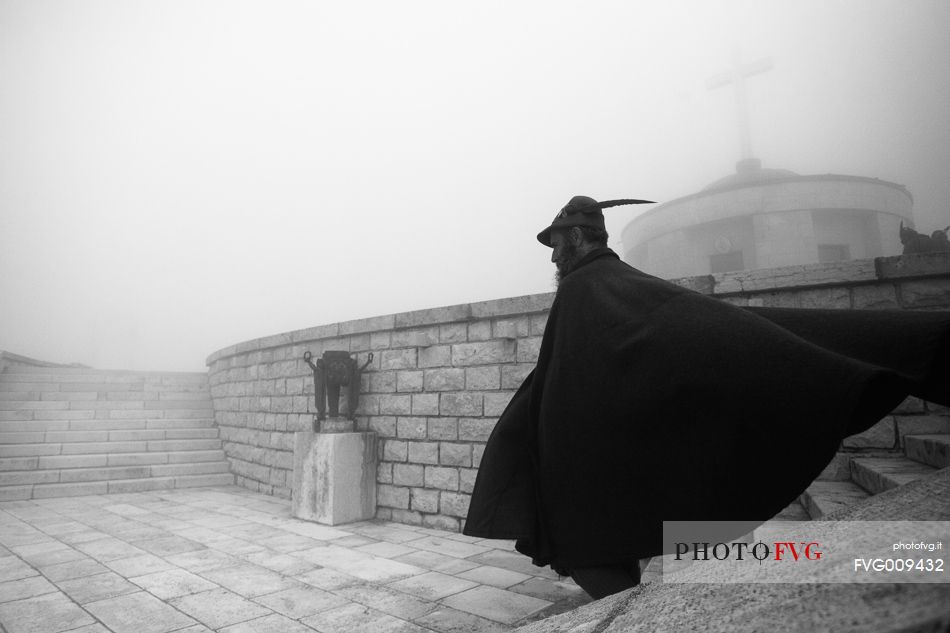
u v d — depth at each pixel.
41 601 3.91
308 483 7.24
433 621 3.52
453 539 6.05
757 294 5.13
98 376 13.35
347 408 7.59
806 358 1.64
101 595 4.05
